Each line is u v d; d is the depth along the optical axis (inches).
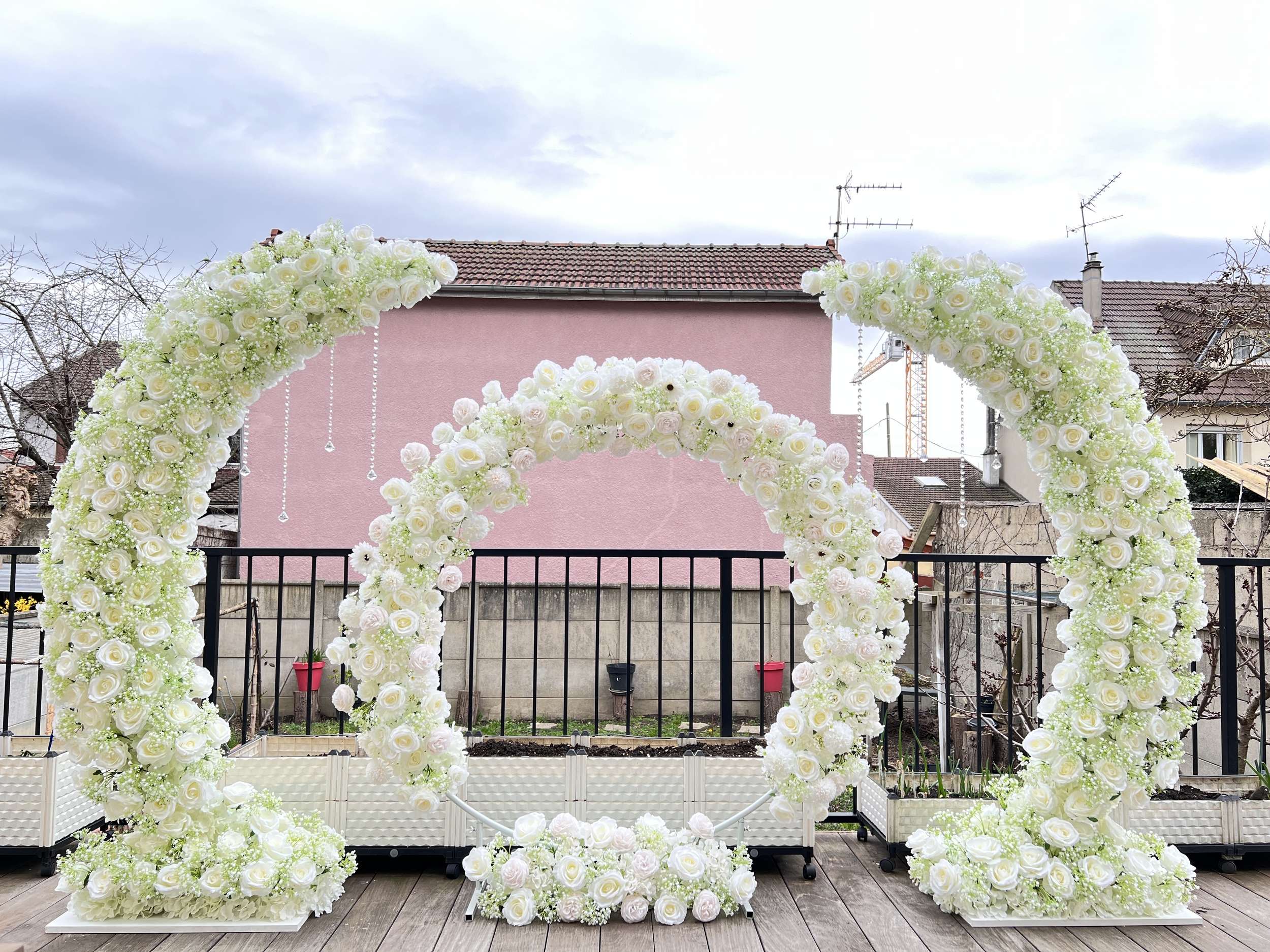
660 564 108.8
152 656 84.2
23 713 185.2
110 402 86.0
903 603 96.0
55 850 95.9
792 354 302.8
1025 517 246.8
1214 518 199.8
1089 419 90.3
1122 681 90.0
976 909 86.1
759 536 293.9
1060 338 90.7
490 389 94.3
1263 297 240.7
